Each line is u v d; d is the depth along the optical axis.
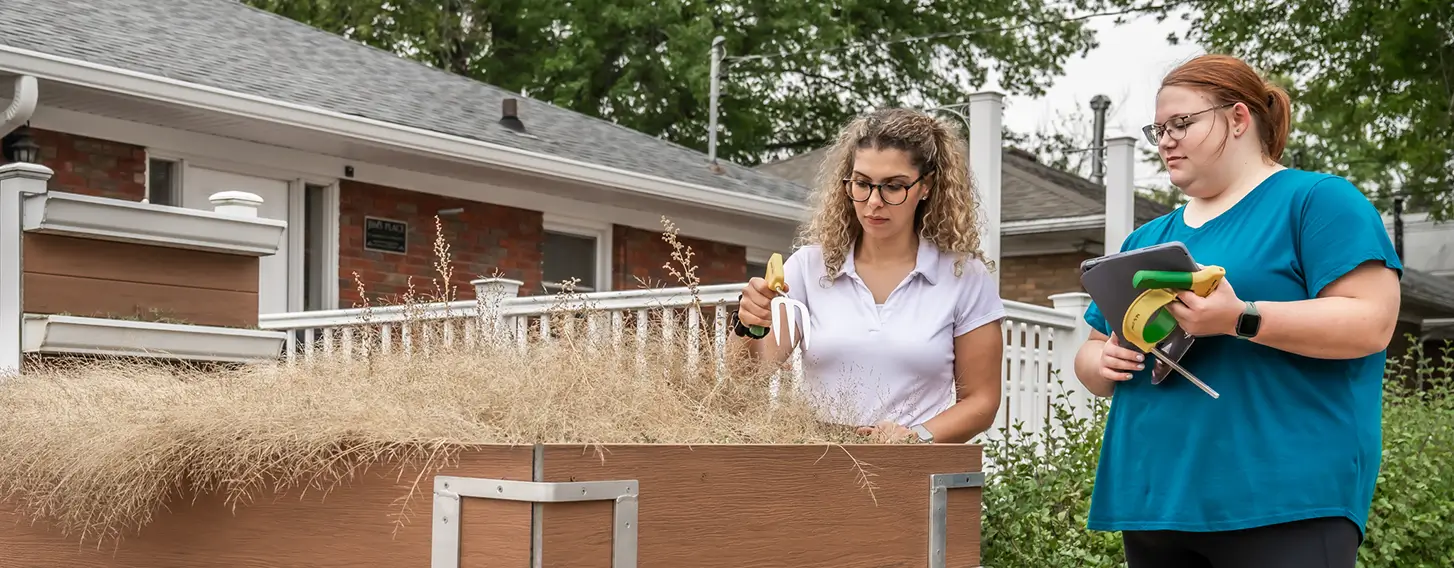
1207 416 2.07
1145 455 2.16
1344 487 1.99
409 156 8.14
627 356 2.14
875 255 2.59
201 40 8.25
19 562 2.19
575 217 9.73
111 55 6.85
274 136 7.52
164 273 4.34
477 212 8.98
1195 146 2.13
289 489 1.83
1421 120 15.22
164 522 1.98
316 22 20.23
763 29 21.36
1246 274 2.05
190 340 4.23
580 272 10.02
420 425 1.74
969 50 23.86
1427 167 16.06
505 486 1.60
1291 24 15.91
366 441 1.74
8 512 2.21
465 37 21.11
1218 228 2.14
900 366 2.47
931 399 2.51
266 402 1.96
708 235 10.88
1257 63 16.17
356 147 7.86
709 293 4.61
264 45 8.95
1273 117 2.17
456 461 1.66
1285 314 1.91
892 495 2.10
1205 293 1.93
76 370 2.68
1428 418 5.43
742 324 2.36
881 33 22.77
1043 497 4.31
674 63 19.89
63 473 2.05
